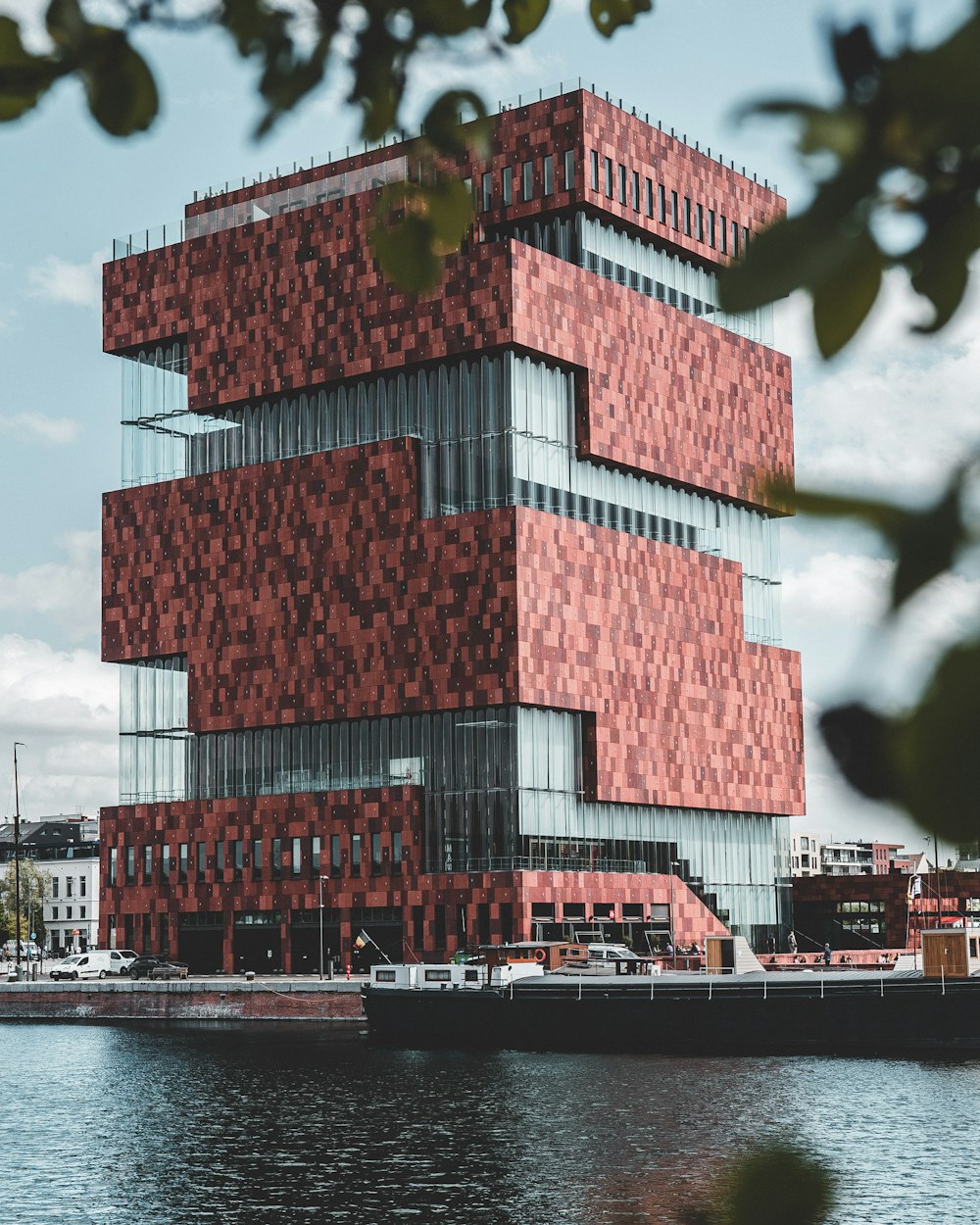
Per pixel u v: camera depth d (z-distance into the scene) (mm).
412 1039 72375
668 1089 53594
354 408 117750
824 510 1502
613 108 116688
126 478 127312
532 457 111562
